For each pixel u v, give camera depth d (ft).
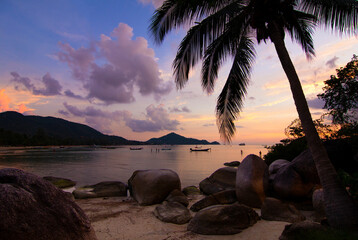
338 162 27.50
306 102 16.48
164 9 24.63
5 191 7.84
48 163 115.55
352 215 12.35
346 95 39.40
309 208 20.40
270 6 18.93
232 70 28.40
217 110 29.53
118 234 15.98
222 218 15.60
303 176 21.66
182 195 26.48
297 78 17.22
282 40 18.62
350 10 20.81
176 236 15.21
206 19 25.16
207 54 28.02
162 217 19.25
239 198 23.31
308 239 11.37
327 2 22.12
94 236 9.96
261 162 24.39
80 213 9.77
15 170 9.40
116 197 30.45
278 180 23.13
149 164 111.75
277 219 17.16
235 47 29.07
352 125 34.91
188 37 26.13
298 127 44.34
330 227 12.75
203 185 32.60
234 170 32.68
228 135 28.73
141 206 24.93
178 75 26.91
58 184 39.78
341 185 13.51
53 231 8.18
